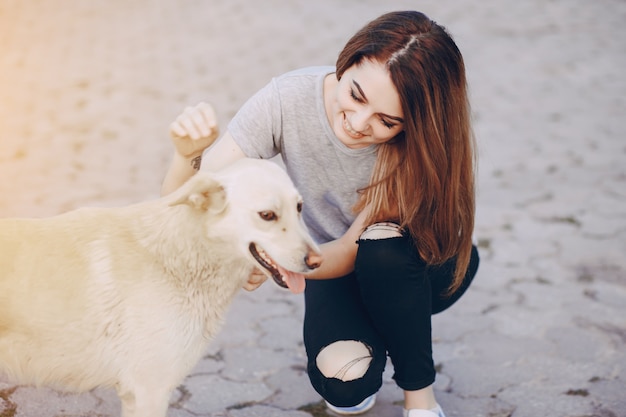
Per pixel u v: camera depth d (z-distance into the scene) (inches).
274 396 135.1
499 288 177.0
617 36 443.5
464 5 528.4
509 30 457.1
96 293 101.0
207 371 141.4
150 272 103.1
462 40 418.3
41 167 242.5
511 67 379.2
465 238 116.0
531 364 145.8
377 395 136.9
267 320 161.8
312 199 120.6
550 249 196.9
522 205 224.2
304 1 550.0
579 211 219.9
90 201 217.0
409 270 113.0
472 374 142.7
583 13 504.7
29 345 101.7
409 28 103.0
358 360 114.8
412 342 116.4
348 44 106.5
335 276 118.8
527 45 422.6
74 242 102.8
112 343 102.3
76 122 289.6
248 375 141.1
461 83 106.7
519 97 332.5
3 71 357.7
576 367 144.6
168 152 263.1
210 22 479.8
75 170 241.6
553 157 262.8
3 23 458.9
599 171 250.1
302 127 114.1
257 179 104.1
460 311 166.4
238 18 492.1
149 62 381.1
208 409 129.9
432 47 102.6
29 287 100.0
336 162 115.3
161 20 481.4
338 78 108.8
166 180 113.7
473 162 115.3
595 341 153.9
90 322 101.1
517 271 185.3
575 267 187.2
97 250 102.7
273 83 115.9
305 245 103.3
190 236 104.0
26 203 212.5
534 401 134.1
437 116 104.8
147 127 287.9
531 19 487.5
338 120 109.2
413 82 101.7
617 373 142.4
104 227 105.0
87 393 131.9
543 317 163.6
